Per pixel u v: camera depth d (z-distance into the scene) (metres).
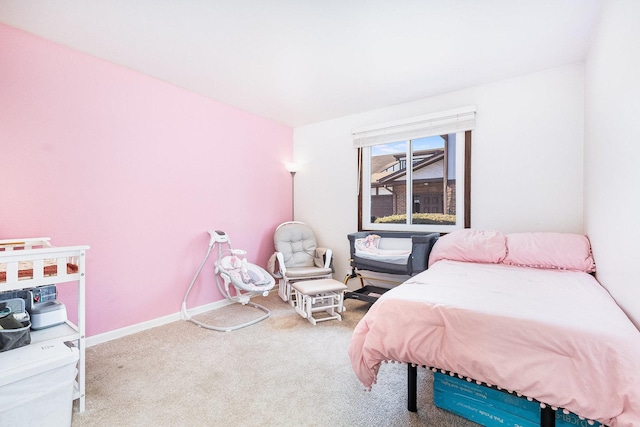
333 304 3.13
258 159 3.89
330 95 3.23
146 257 2.75
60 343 1.46
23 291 1.69
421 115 3.28
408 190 3.50
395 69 2.63
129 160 2.62
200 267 3.08
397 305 1.45
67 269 1.68
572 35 2.11
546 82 2.66
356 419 1.53
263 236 3.96
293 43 2.21
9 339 1.38
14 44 2.02
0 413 1.18
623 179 1.45
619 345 0.98
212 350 2.31
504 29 2.04
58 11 1.84
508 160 2.84
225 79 2.83
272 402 1.67
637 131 1.27
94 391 1.77
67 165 2.26
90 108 2.38
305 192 4.33
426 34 2.10
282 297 3.64
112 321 2.52
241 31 2.06
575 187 2.55
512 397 1.37
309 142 4.28
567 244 2.25
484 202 2.97
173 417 1.55
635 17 1.29
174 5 1.78
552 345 1.07
